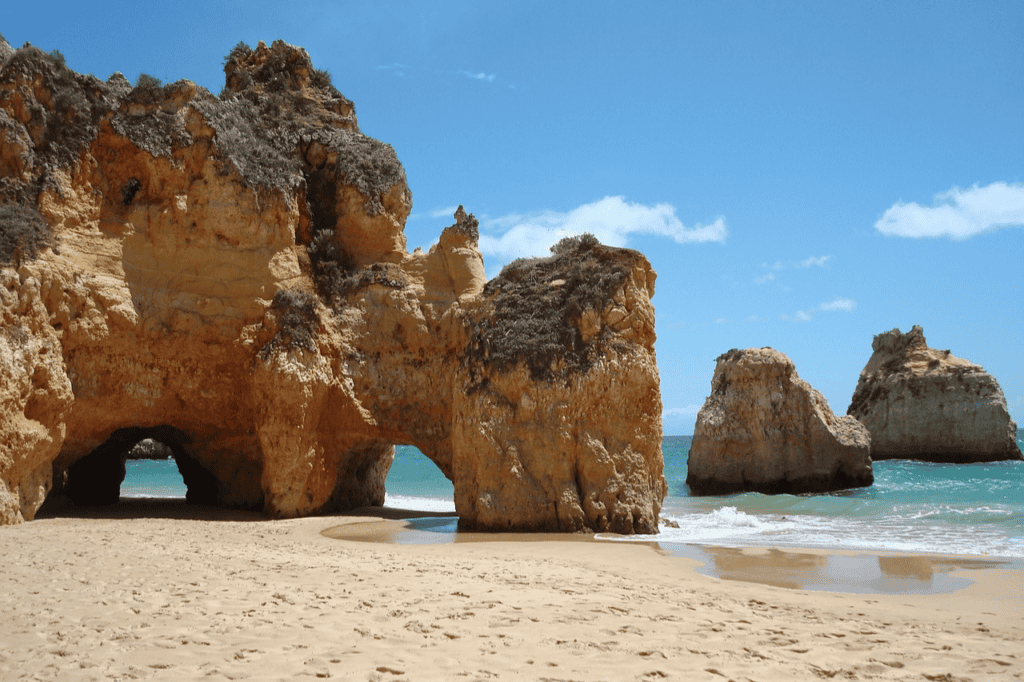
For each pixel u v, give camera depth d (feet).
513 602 30.58
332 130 81.05
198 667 21.13
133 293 67.05
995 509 84.53
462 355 67.97
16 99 64.34
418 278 75.15
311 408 66.90
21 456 56.49
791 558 49.96
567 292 66.54
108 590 31.04
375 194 76.59
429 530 61.67
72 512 68.74
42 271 60.39
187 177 70.54
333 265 74.38
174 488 125.49
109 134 68.23
